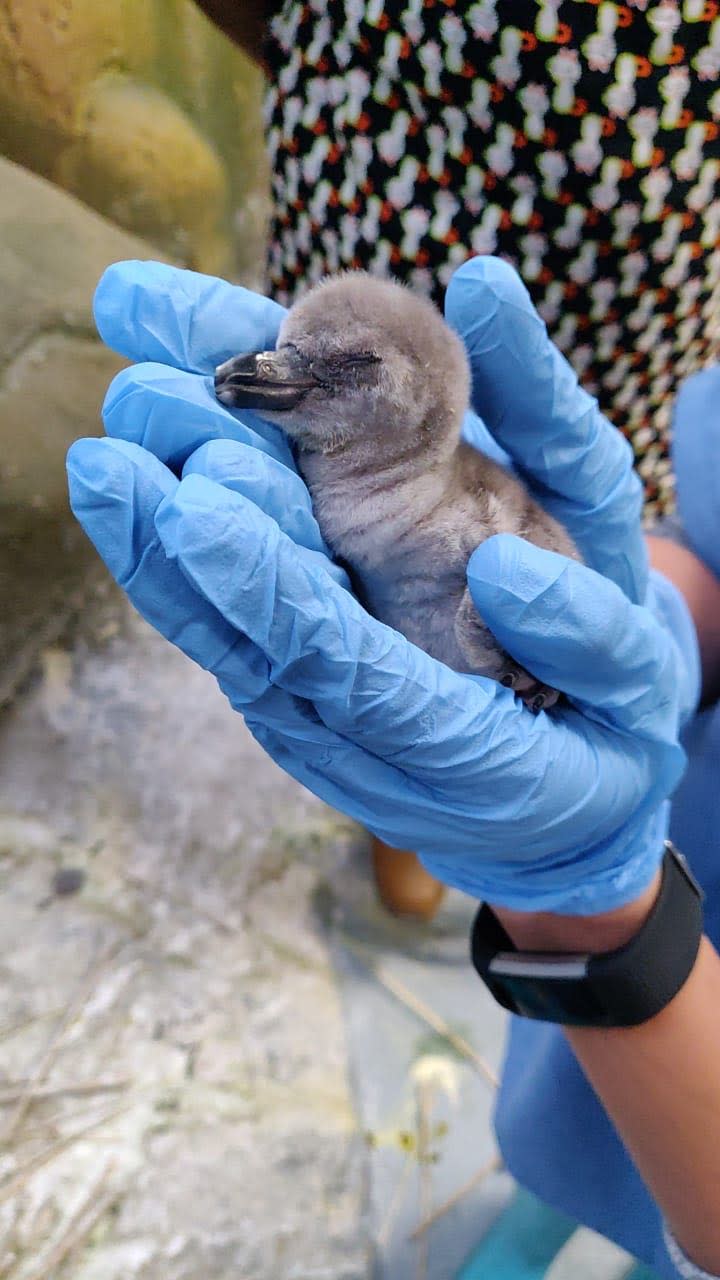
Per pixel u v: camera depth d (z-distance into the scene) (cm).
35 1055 44
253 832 56
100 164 61
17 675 56
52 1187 41
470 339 30
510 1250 43
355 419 29
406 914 54
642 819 32
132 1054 45
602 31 34
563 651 29
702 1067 29
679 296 40
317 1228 43
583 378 42
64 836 53
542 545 30
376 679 27
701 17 33
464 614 29
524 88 35
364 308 29
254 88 74
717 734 36
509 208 38
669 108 35
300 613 26
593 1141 36
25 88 53
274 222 43
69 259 51
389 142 37
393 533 29
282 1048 48
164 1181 42
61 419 52
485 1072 49
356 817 29
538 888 31
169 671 62
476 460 31
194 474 25
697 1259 30
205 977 49
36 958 47
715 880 35
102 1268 40
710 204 37
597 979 28
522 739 29
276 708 27
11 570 52
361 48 36
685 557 40
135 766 57
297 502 28
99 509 25
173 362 29
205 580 25
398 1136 46
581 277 39
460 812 29
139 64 62
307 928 53
